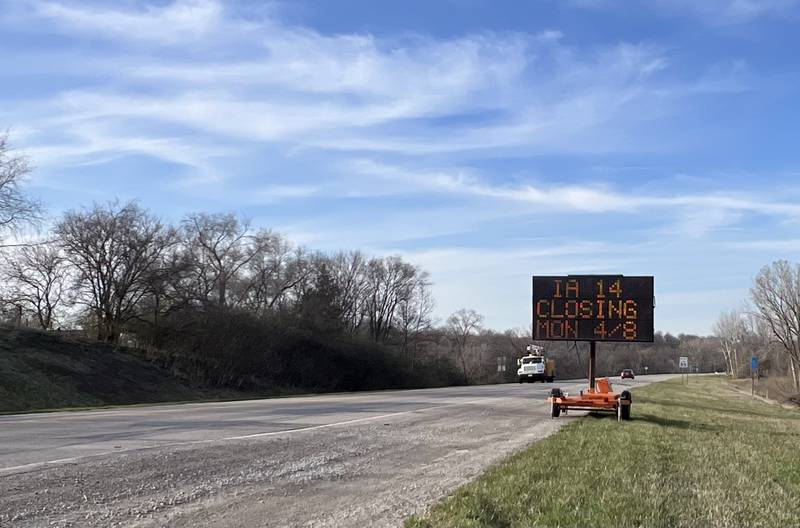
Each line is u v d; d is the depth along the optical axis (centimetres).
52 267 5006
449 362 9344
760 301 7600
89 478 961
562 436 1648
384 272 9162
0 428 1609
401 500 890
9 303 4822
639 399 3597
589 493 904
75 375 3850
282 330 5975
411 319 9400
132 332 5078
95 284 4916
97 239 4875
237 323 5388
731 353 14000
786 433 2061
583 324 2202
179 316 5194
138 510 793
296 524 754
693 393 5384
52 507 789
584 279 2219
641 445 1487
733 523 775
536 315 2236
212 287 5962
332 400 3288
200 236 6088
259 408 2552
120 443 1342
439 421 2081
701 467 1193
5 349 3775
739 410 3591
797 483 1074
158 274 5056
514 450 1415
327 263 7656
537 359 7719
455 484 1005
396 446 1459
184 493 894
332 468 1140
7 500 811
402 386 7400
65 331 4847
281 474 1063
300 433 1628
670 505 848
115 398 3831
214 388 4844
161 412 2278
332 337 6606
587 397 2286
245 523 755
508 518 771
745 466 1230
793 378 7288
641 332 2162
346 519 779
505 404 2986
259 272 6606
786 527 775
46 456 1143
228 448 1314
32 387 3456
